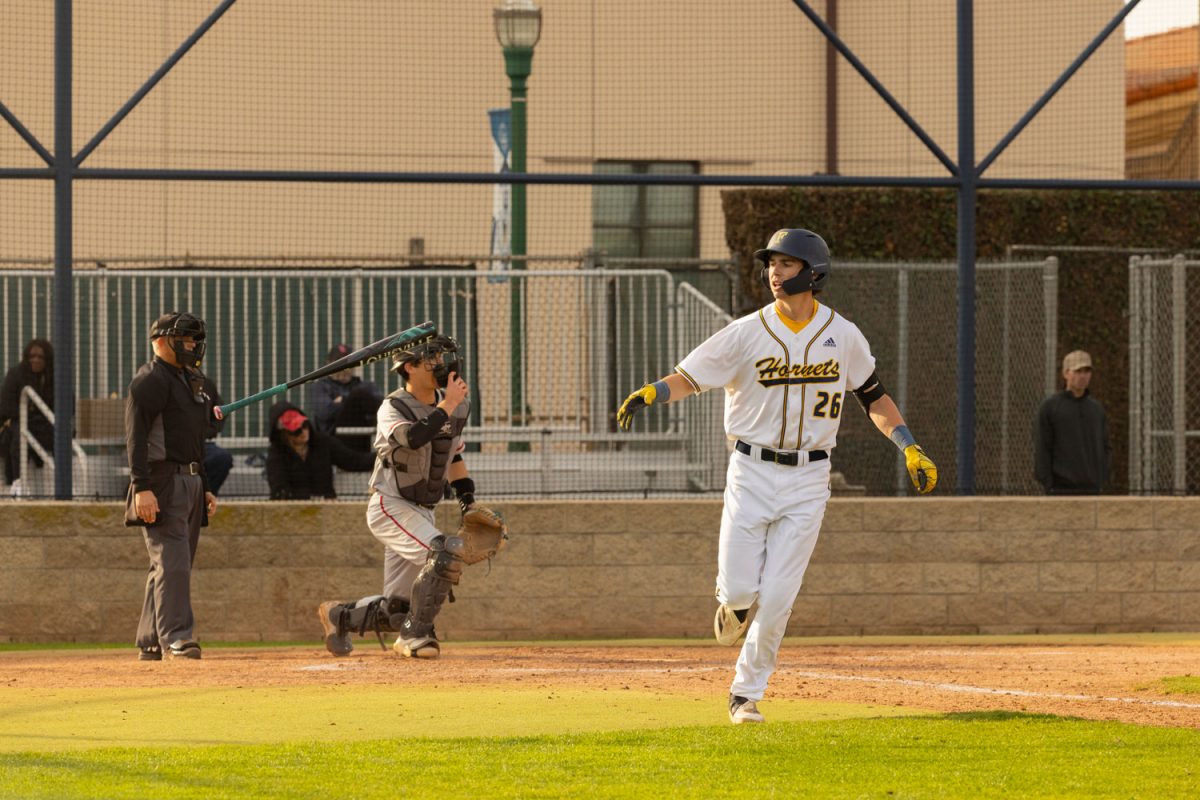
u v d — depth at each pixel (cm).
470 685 2770
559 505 4091
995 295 5622
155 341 3225
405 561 3316
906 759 1975
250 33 5081
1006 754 2020
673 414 4656
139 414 3203
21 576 3969
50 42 4494
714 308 4647
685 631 4119
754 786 1791
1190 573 4256
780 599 2247
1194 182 4212
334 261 5200
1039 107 4219
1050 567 4219
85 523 3978
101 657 3509
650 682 2844
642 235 5553
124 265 5109
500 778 1822
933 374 5534
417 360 3092
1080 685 2838
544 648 3725
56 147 4016
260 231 5191
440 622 4056
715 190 5684
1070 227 6088
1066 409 4538
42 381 4444
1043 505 4219
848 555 4166
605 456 4572
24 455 4344
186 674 2948
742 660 2297
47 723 2294
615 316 4688
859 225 5834
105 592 3981
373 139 5156
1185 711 2486
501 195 5284
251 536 4006
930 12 5981
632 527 4106
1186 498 4262
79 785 1762
